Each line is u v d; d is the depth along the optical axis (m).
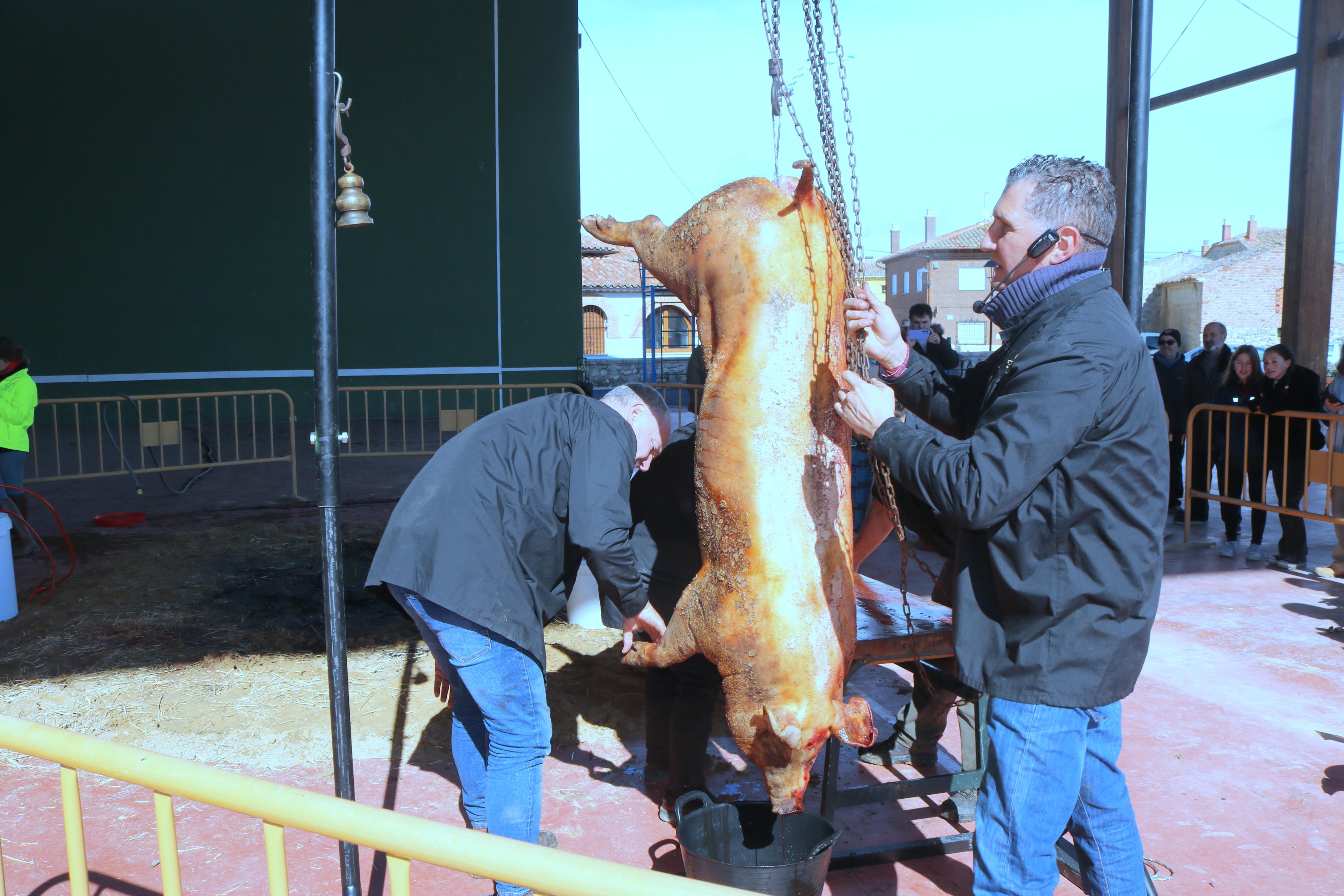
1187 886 2.89
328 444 2.28
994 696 2.07
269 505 9.35
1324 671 4.78
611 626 4.73
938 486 1.96
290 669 4.79
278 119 17.06
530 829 2.64
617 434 2.72
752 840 2.83
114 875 2.95
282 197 17.19
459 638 2.60
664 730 3.49
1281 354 7.11
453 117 17.34
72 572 6.54
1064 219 2.04
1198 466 8.60
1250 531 8.31
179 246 16.73
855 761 3.83
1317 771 3.67
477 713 2.99
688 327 42.50
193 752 3.82
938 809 3.44
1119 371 1.90
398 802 3.46
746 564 2.36
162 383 16.80
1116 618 1.98
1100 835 2.26
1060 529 1.95
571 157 17.91
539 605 2.78
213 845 3.14
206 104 16.69
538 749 2.68
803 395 2.41
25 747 1.75
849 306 2.20
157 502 9.47
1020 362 1.98
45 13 15.86
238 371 17.14
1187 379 8.80
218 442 11.96
